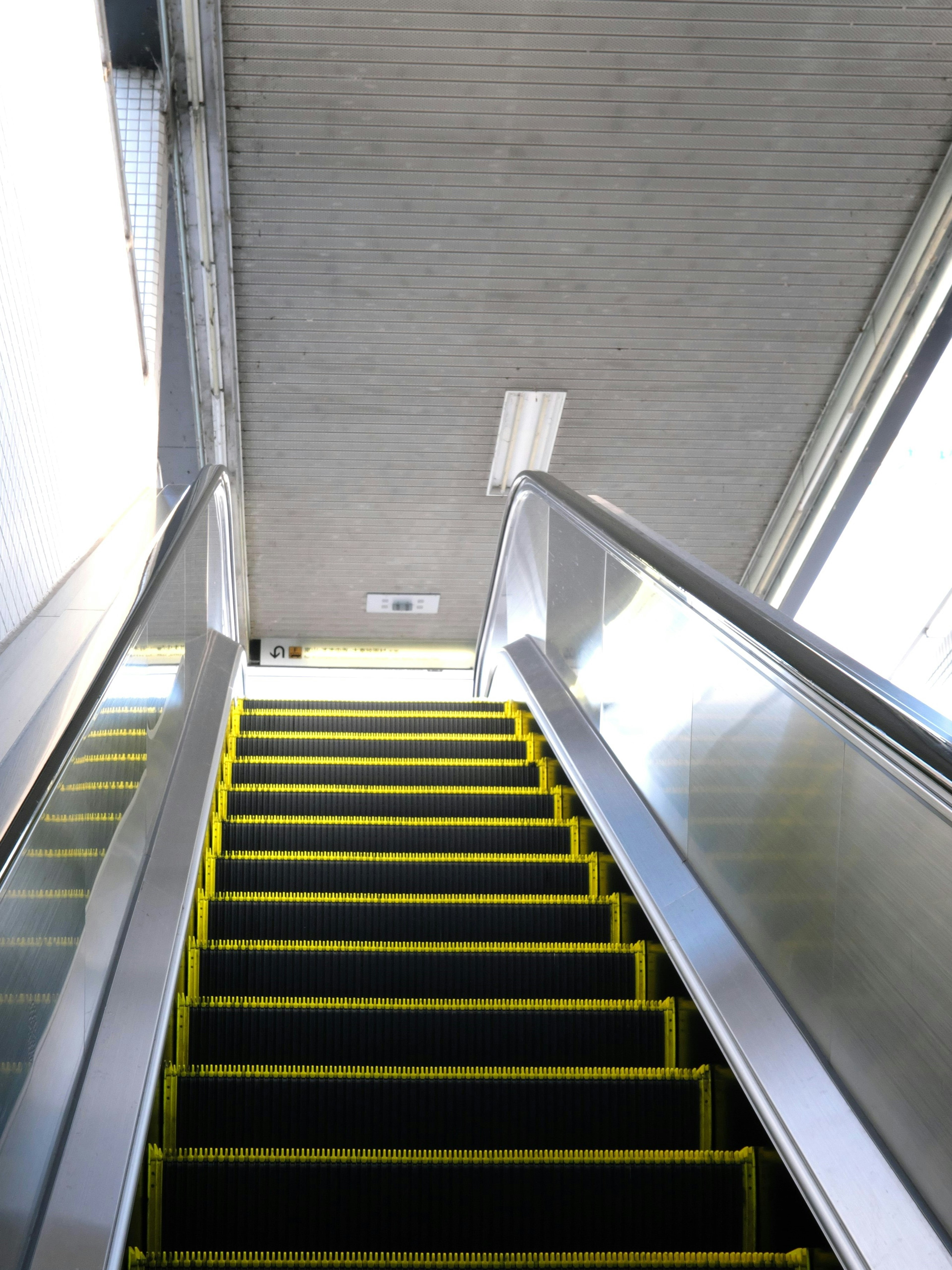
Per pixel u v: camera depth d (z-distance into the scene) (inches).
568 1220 95.0
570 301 349.4
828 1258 82.7
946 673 390.9
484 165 312.3
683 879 130.1
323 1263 82.4
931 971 79.4
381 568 443.8
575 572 205.3
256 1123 106.2
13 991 69.3
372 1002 124.0
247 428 382.6
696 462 405.7
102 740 101.7
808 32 286.5
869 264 345.1
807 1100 90.5
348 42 284.0
